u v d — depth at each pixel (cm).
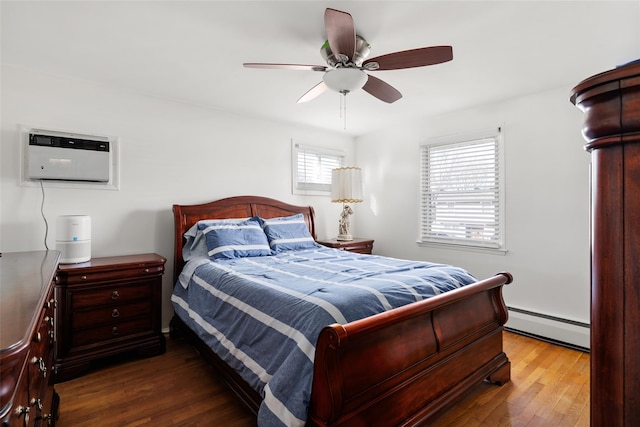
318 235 441
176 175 324
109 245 289
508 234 321
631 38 205
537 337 299
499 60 237
